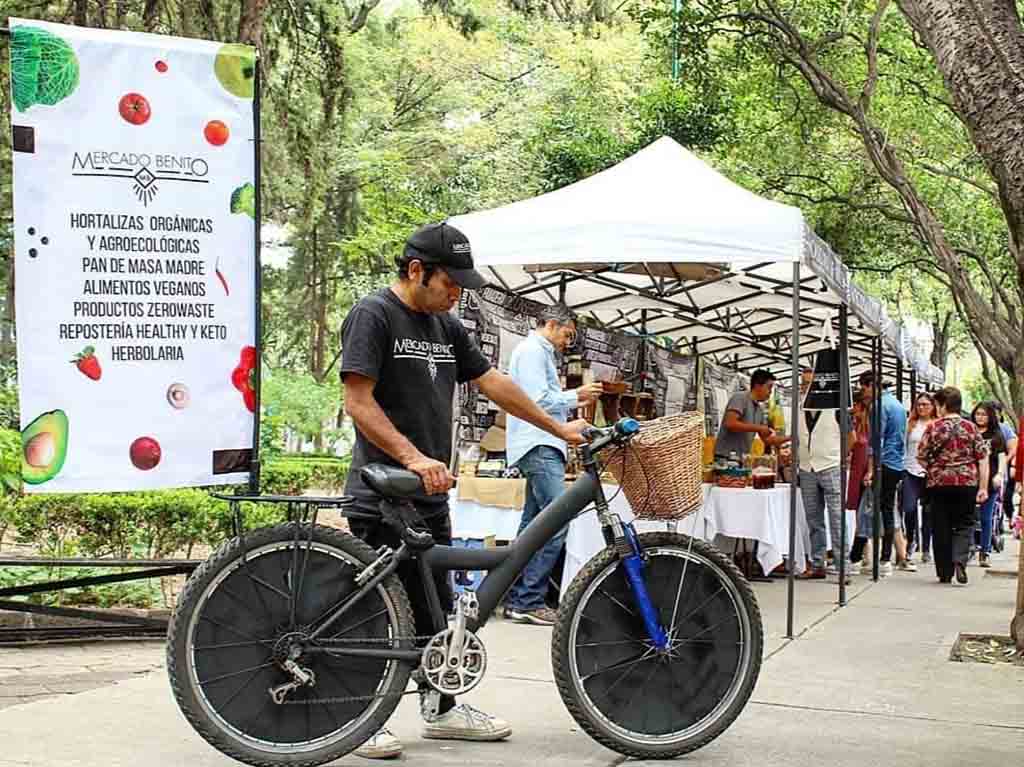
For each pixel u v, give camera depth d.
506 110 31.89
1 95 15.57
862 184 25.53
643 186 8.44
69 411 5.85
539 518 4.76
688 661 4.89
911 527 14.11
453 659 4.54
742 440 11.38
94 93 5.93
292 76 18.12
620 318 13.04
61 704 5.48
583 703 4.74
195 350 6.13
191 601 4.32
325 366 31.88
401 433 4.76
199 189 6.14
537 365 7.96
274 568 4.43
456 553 4.66
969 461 11.77
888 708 5.81
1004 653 7.61
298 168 18.69
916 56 22.11
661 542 4.89
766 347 15.32
